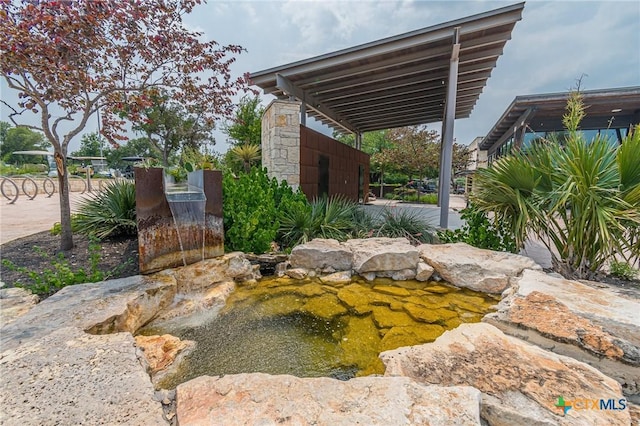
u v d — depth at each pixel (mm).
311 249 3760
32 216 5727
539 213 3076
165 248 2973
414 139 17844
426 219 6496
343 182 9344
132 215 4008
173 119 9312
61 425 1021
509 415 1158
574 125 3234
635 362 1505
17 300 2229
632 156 2689
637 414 1290
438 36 5367
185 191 3281
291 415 1095
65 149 3367
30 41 2553
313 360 1971
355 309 2760
